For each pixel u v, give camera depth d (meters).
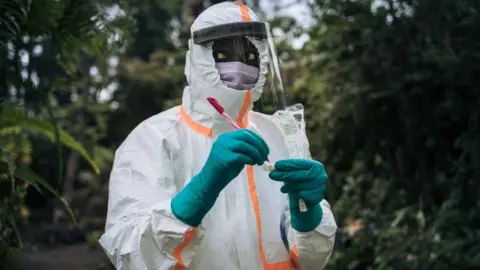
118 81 12.05
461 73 3.64
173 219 1.64
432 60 3.60
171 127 1.92
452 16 3.71
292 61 5.68
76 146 3.23
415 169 4.29
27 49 2.80
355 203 5.12
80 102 11.65
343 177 5.00
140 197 1.77
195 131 1.93
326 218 1.87
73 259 8.64
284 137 1.94
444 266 3.66
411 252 4.32
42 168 10.99
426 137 4.14
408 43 3.87
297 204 1.79
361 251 4.71
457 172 3.92
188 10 10.38
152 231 1.66
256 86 1.93
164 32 16.36
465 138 3.73
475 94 3.79
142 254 1.67
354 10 4.10
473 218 3.77
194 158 1.90
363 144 4.41
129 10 2.96
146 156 1.86
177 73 11.34
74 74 3.01
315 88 4.92
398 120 4.20
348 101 4.27
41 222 12.68
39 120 3.05
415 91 3.87
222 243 1.81
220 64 1.93
